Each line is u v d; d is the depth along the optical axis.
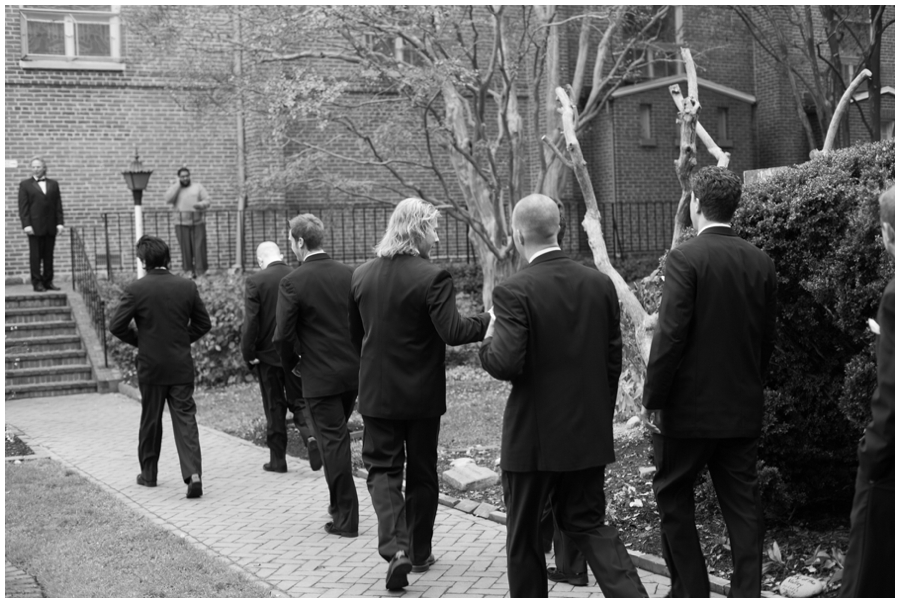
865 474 2.97
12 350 12.24
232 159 16.38
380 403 4.53
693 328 3.79
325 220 16.61
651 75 18.83
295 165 12.67
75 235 15.38
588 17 13.17
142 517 5.85
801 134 19.05
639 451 6.46
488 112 17.02
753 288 3.84
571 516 3.82
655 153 18.33
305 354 5.39
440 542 5.22
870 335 4.16
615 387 3.95
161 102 15.96
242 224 15.70
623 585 3.60
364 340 4.64
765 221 4.50
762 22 17.45
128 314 6.44
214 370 12.25
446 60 11.40
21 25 15.18
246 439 8.72
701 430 3.78
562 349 3.75
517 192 12.79
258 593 4.43
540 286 3.77
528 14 13.26
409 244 4.59
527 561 3.83
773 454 4.79
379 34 11.97
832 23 13.95
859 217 4.00
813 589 4.07
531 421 3.76
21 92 15.21
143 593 4.43
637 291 6.65
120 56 15.77
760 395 3.87
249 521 5.78
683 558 3.89
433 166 12.37
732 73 19.39
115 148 15.75
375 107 15.15
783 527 4.89
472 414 9.16
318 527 5.61
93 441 8.68
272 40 12.27
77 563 4.93
